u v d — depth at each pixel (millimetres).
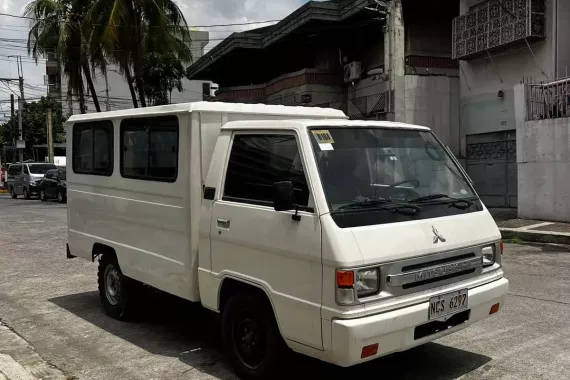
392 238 3797
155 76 32969
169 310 6688
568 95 13133
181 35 25000
